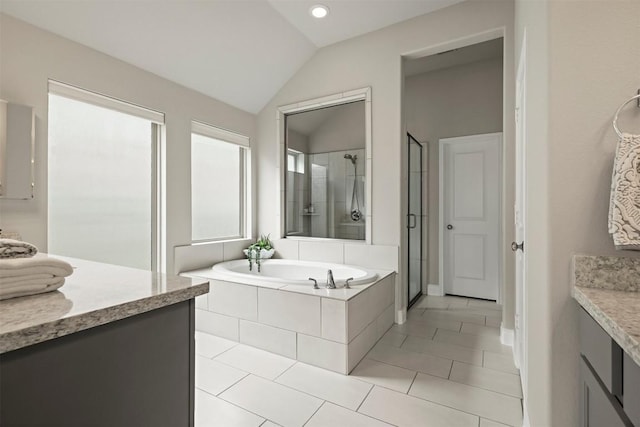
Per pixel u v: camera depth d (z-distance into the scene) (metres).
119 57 2.43
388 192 2.98
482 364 2.15
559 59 1.02
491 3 2.54
